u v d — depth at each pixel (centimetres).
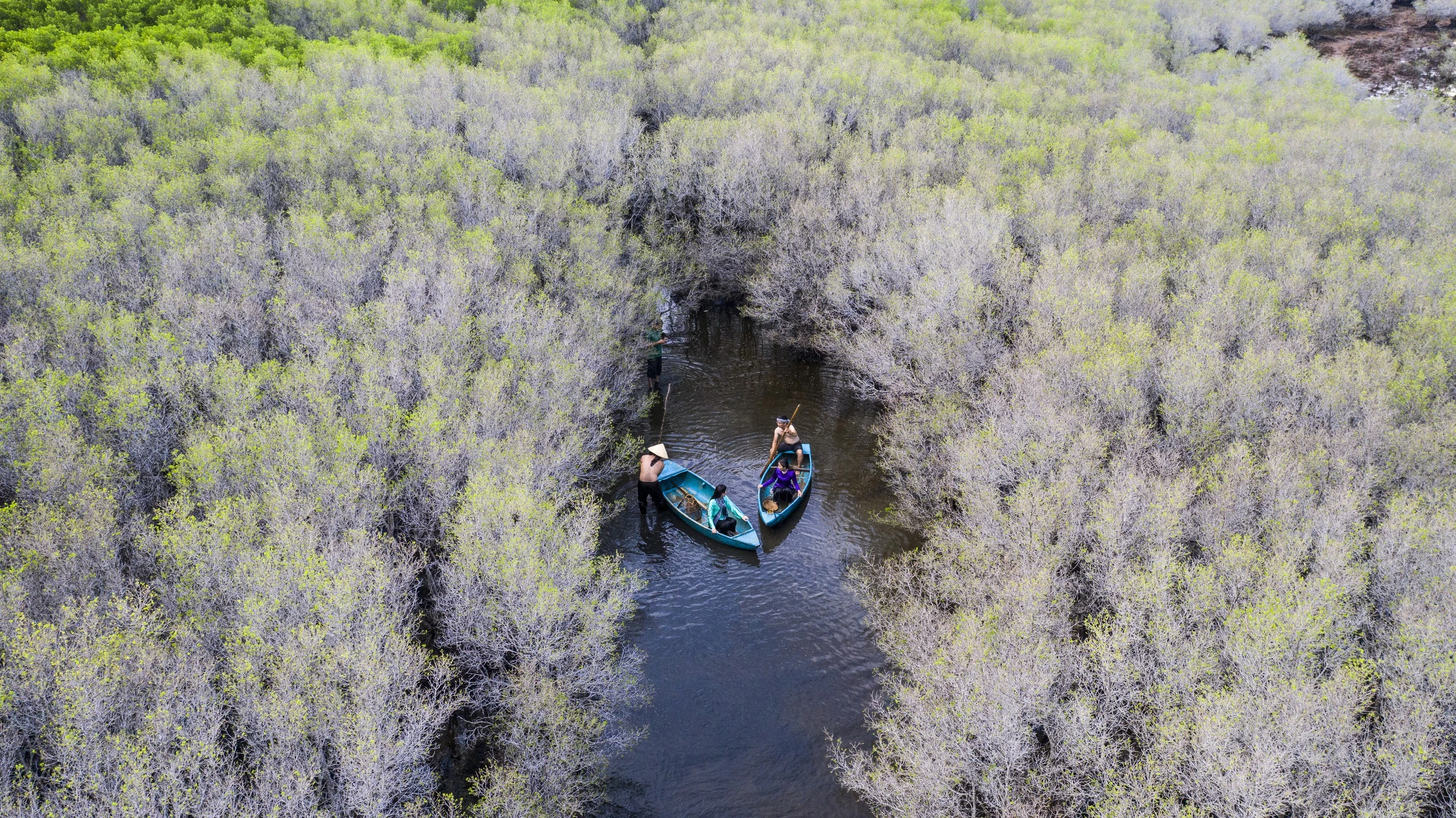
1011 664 914
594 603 1118
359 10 3391
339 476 1132
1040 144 2398
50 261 1570
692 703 1119
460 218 2042
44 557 950
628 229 2386
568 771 945
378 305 1548
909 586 1279
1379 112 2947
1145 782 837
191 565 980
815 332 2069
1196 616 980
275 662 902
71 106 2305
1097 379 1354
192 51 2733
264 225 1816
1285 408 1302
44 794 770
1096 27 3756
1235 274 1572
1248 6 4069
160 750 778
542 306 1641
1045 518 1130
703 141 2352
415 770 894
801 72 2823
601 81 2966
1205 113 2786
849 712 1107
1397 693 845
